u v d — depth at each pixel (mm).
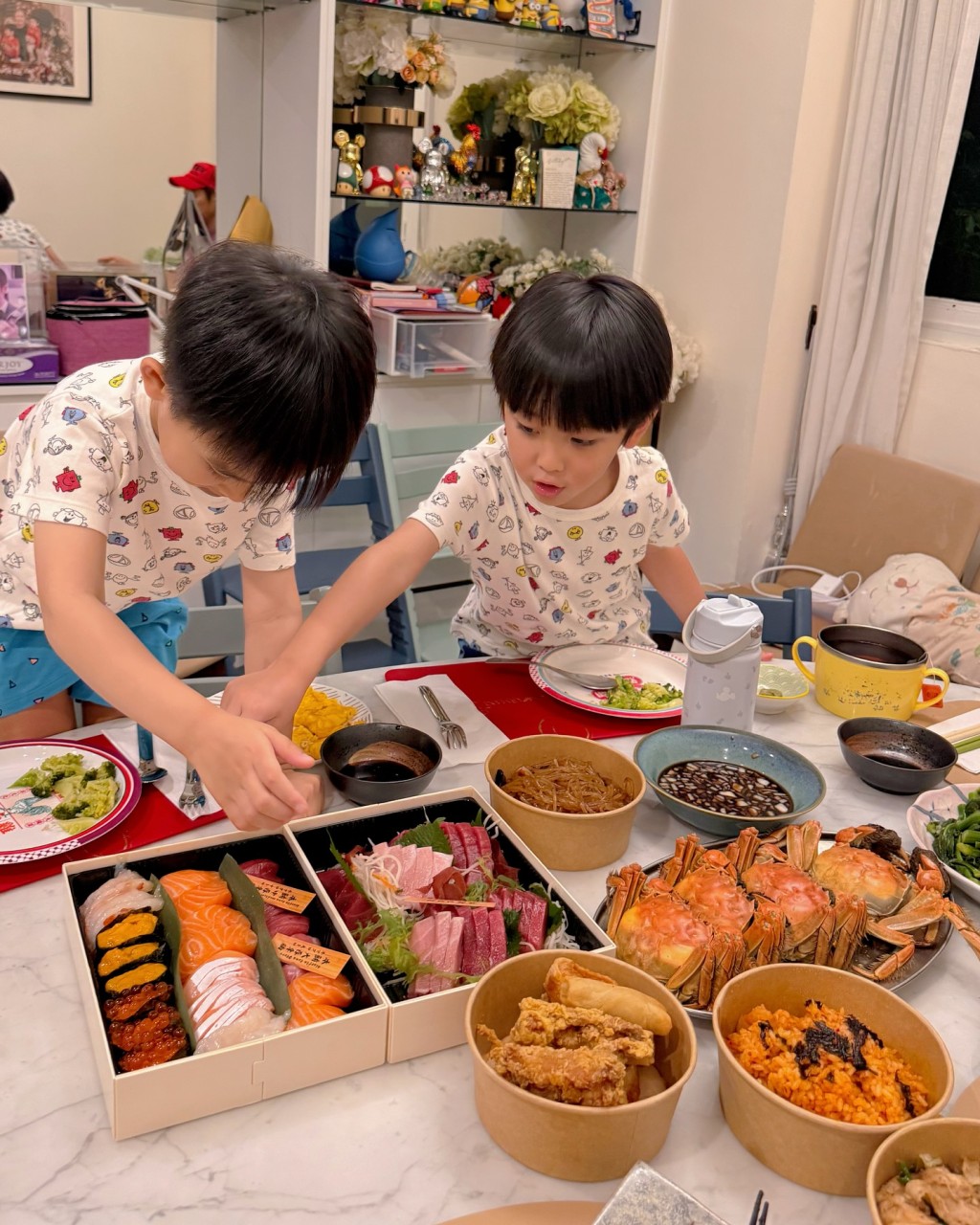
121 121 2365
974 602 2426
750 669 1279
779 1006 824
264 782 866
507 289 3016
